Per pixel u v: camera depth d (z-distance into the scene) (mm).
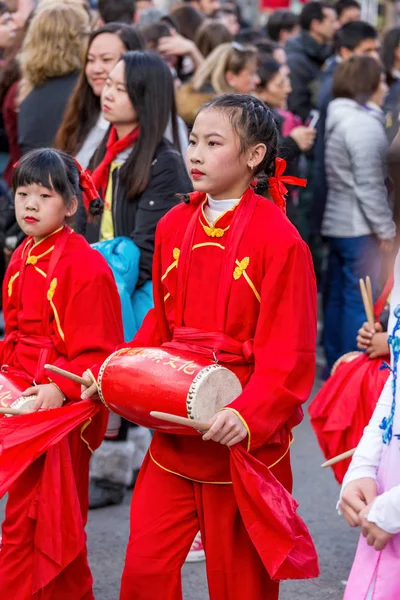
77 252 4512
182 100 7656
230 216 3969
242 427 3715
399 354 3170
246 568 4016
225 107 3924
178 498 4043
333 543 5809
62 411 4180
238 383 3865
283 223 3924
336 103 8594
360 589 3172
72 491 4277
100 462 6055
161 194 5660
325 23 11023
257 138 3943
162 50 8781
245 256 3910
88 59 6164
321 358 10211
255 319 3947
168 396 3771
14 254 4676
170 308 4152
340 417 4902
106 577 5312
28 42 6883
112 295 4555
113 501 6180
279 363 3828
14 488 4340
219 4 13734
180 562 4055
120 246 5523
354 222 8555
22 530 4328
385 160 3037
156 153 5707
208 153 3904
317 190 9055
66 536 4250
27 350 4516
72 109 6238
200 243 4020
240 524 4023
